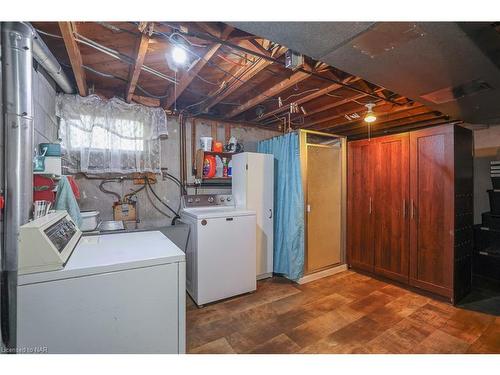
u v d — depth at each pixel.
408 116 3.71
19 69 1.30
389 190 3.22
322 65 2.22
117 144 2.77
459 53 1.64
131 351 1.35
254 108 3.57
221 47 1.99
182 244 2.99
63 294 1.21
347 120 3.99
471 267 2.93
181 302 1.47
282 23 1.37
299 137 3.18
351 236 3.68
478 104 2.57
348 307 2.55
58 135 2.49
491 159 3.71
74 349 1.23
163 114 3.02
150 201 3.15
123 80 2.56
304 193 3.22
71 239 1.53
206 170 3.35
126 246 1.63
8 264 1.24
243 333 2.10
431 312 2.46
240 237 2.80
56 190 1.89
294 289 3.00
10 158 1.27
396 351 1.87
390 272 3.21
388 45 1.56
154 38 1.78
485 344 1.96
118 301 1.32
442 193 2.73
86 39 1.81
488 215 3.29
